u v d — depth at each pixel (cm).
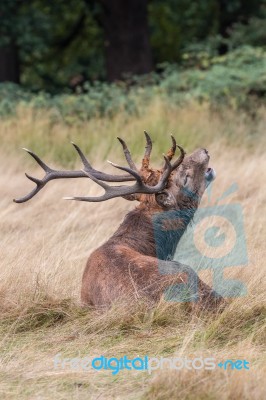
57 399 1001
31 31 3912
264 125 2592
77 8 4425
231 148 2373
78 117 2773
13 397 1006
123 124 2623
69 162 2397
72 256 1453
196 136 2467
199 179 1295
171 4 4503
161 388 996
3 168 2245
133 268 1188
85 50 4734
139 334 1157
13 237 1627
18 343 1169
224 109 2720
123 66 3819
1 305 1247
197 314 1184
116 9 3794
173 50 4741
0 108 2845
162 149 2358
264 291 1253
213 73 2903
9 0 3738
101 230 1672
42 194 1989
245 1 4175
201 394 972
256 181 1995
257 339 1142
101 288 1191
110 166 2203
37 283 1269
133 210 1275
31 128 2561
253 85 2814
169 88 2916
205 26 4659
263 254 1440
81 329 1180
